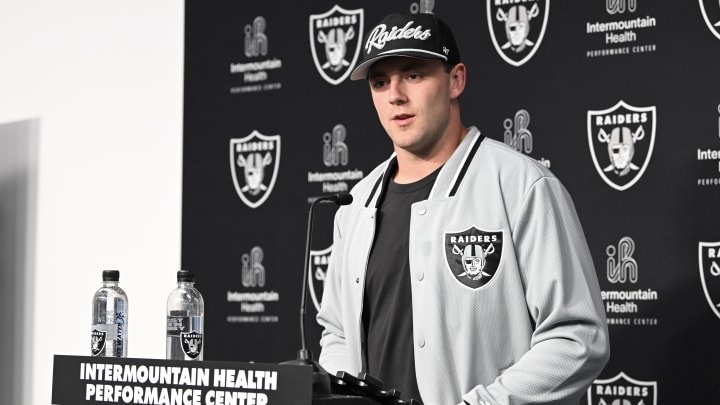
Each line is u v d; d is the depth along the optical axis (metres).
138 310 3.44
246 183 3.27
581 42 2.75
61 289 3.60
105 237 3.54
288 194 3.20
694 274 2.55
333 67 3.15
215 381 1.45
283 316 3.16
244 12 3.32
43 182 3.69
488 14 2.89
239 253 3.26
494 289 1.99
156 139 3.47
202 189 3.34
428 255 2.05
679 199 2.58
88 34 3.66
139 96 3.53
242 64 3.31
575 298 1.90
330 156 3.14
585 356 1.83
